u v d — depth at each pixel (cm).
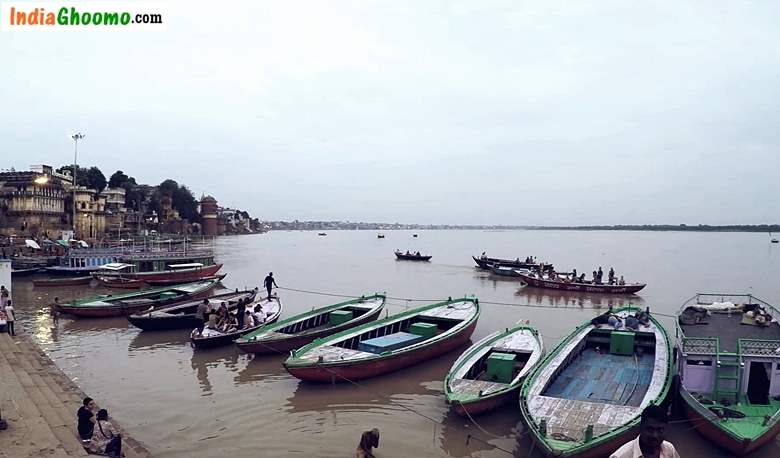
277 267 6962
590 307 3675
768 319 1788
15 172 7975
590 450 1151
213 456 1295
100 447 1140
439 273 6191
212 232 16988
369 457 1198
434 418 1543
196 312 2712
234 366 2033
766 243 19600
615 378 1648
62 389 1634
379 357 1823
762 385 1414
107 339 2475
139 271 4644
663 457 463
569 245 16662
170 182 14912
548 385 1538
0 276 2855
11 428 1150
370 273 6141
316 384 1802
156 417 1534
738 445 1217
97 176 12162
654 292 4591
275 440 1389
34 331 2650
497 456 1315
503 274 5816
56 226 7781
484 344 1914
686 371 1453
